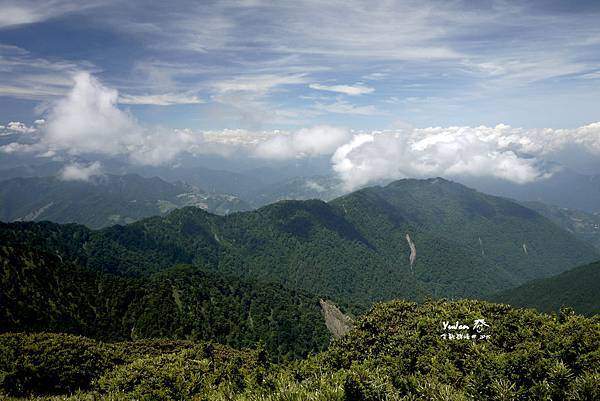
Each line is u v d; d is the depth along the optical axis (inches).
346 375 593.3
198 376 850.8
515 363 661.9
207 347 1801.2
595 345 769.6
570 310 1160.2
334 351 1333.7
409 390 657.6
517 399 598.2
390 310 1523.1
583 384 565.3
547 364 646.5
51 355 1238.3
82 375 1245.7
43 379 1167.0
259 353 1300.4
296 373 912.3
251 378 787.4
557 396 583.5
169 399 780.6
